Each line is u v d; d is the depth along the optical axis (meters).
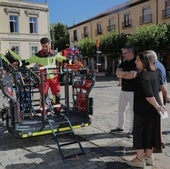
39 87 5.79
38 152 5.25
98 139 5.84
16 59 6.48
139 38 22.17
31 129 5.27
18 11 29.12
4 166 4.65
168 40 21.95
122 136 5.99
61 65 6.39
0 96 12.53
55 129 5.47
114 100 10.86
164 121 7.10
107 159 4.80
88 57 31.16
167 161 4.65
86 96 5.93
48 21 31.48
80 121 5.79
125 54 5.36
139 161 4.36
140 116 4.14
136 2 29.06
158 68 4.88
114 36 27.62
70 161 4.77
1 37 28.20
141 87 4.03
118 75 4.95
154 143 4.25
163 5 26.39
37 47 30.86
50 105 6.18
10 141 5.93
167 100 5.07
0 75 5.92
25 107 6.13
